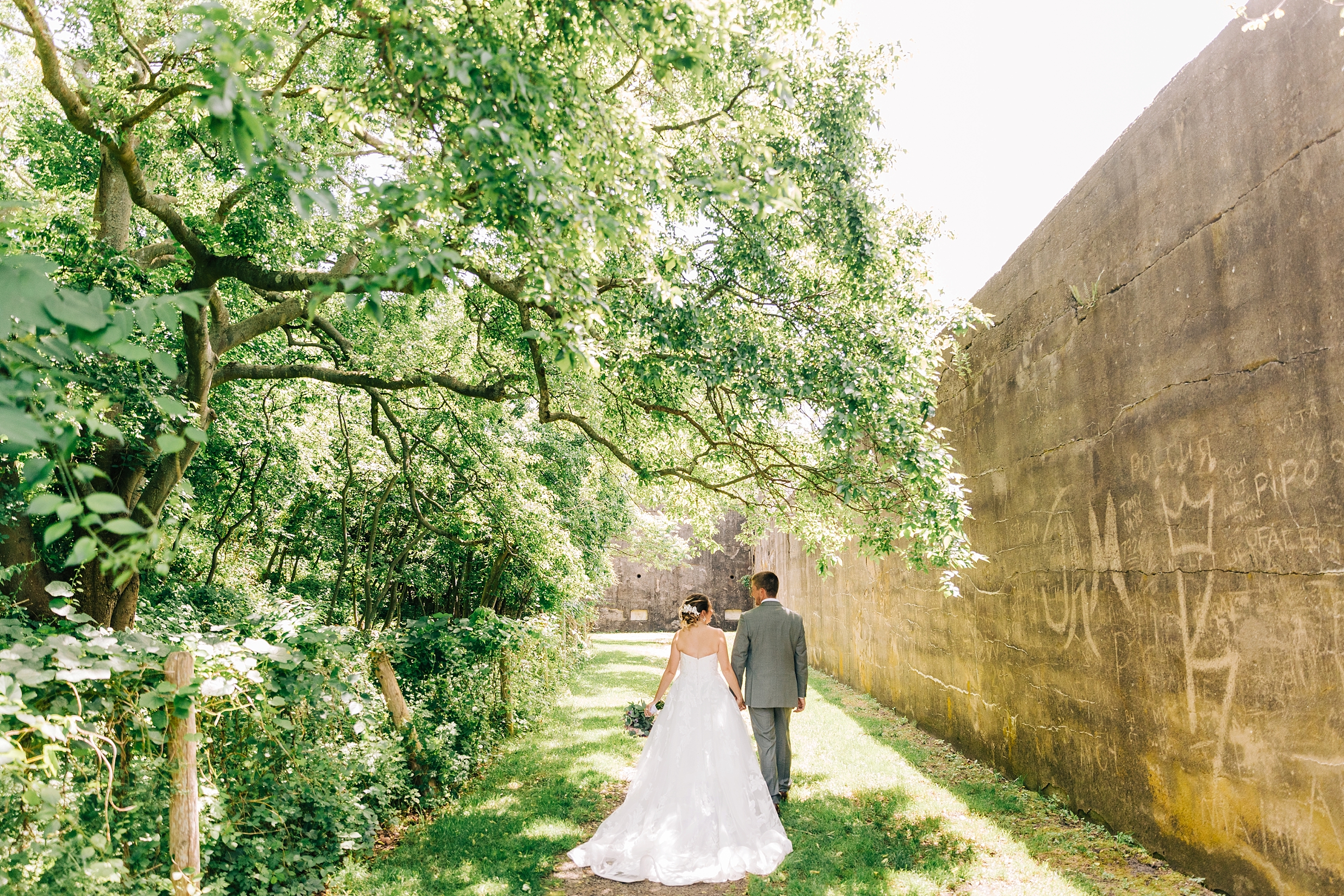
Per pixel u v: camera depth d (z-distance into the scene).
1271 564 3.79
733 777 5.02
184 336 5.28
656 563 21.28
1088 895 4.18
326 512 11.70
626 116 3.74
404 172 3.78
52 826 2.61
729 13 3.55
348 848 4.52
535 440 10.95
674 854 4.76
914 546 6.19
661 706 5.32
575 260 3.56
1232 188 4.07
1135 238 5.01
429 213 3.63
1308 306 3.55
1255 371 3.90
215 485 9.09
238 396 8.37
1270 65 3.79
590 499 13.28
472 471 10.20
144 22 5.27
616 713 10.55
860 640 13.23
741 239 5.55
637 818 5.00
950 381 8.68
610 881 4.55
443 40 3.11
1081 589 5.69
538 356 6.34
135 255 5.95
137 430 5.04
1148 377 4.86
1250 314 3.94
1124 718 5.12
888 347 5.47
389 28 3.39
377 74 3.63
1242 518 4.00
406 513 11.66
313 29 5.04
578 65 3.88
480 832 5.23
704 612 5.44
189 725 3.36
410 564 12.09
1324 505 3.46
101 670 2.96
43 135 6.23
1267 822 3.81
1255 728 3.90
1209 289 4.27
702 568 31.55
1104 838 5.17
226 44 2.40
